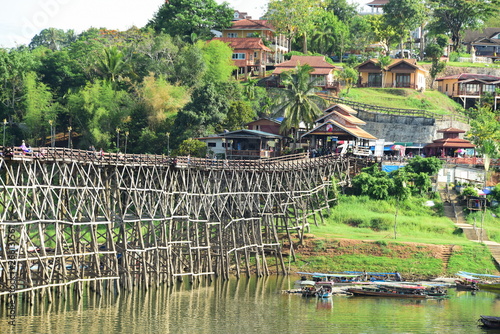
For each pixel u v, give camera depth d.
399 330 188.38
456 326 193.38
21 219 180.62
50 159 191.62
